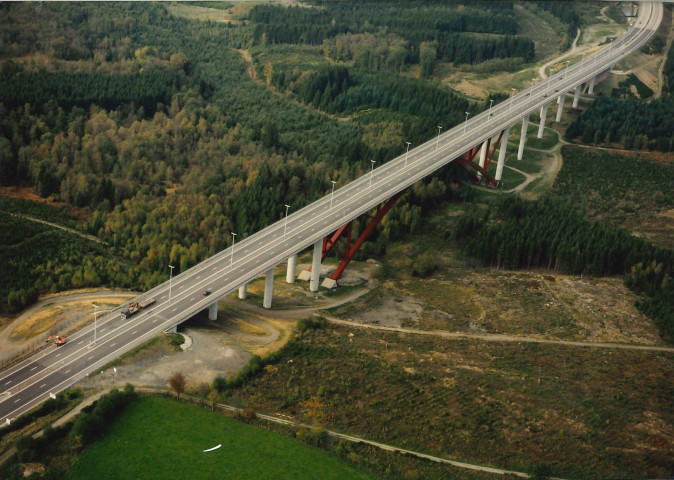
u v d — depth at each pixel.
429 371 189.12
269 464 159.50
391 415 173.75
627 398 182.50
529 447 166.00
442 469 159.88
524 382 186.38
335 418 173.00
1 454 155.88
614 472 160.75
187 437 164.75
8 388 172.38
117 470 155.75
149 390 176.50
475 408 176.12
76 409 168.00
